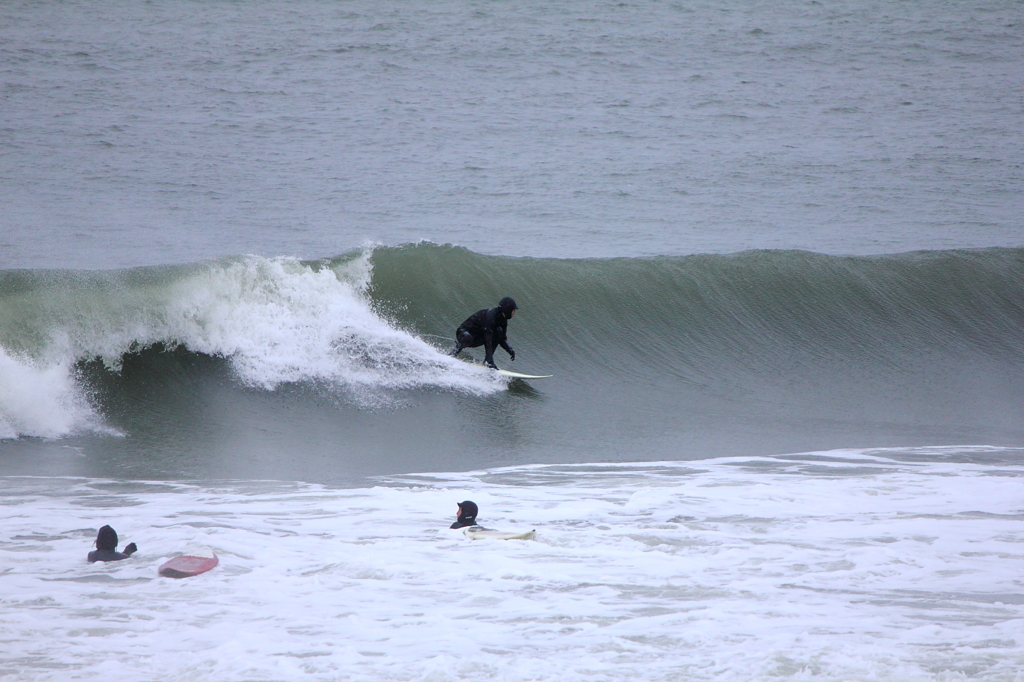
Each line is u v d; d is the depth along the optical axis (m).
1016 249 70.88
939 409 51.56
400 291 56.19
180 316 48.03
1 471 35.66
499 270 59.72
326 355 49.34
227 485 34.19
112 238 66.94
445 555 23.53
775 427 46.84
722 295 62.25
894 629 17.97
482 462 39.28
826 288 64.44
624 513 29.27
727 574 21.98
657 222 81.06
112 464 37.16
